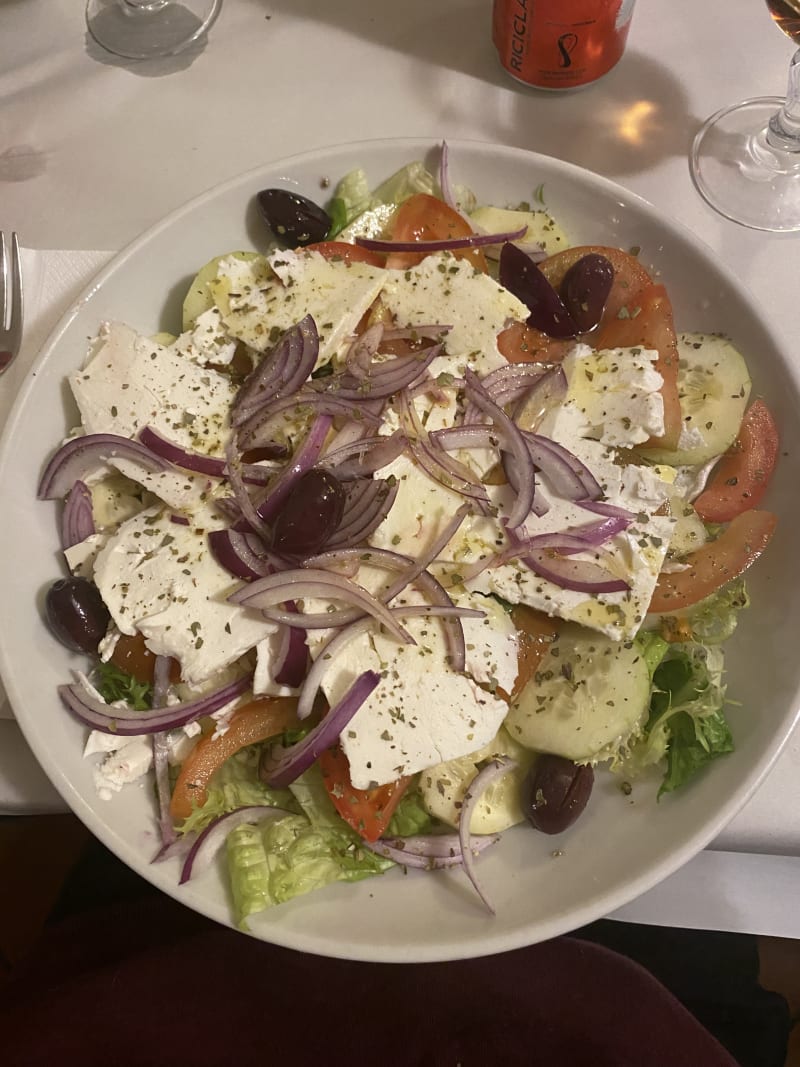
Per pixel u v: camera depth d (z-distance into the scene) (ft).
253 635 0.96
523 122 1.32
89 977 1.25
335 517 0.94
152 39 1.40
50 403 1.06
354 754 0.93
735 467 1.04
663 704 0.99
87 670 1.03
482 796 0.98
